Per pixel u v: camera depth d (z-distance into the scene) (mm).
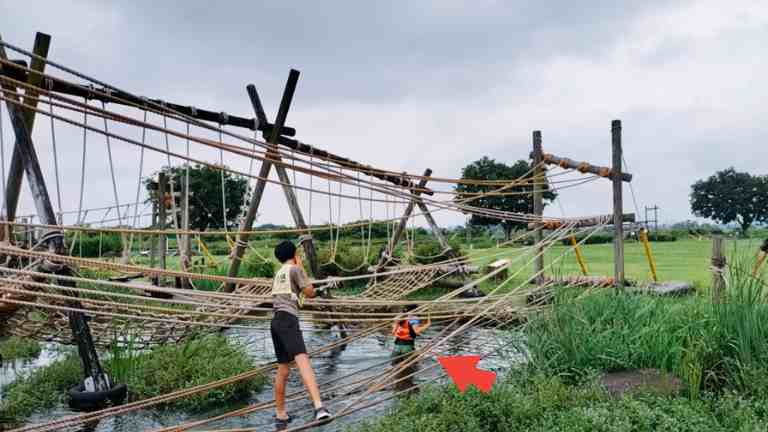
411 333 10328
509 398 6312
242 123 10266
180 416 7500
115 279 12805
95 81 6637
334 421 7000
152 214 16969
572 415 5750
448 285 18141
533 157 14617
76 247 20484
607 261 26438
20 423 7188
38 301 7621
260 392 8641
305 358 6156
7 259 7238
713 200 97500
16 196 7707
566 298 9250
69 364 9180
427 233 24469
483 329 10336
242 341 11695
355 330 11672
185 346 9273
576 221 13195
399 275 14852
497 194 12625
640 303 9391
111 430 6949
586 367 7500
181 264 14281
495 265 17359
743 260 8078
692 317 8211
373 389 7145
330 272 19797
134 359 8906
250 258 19594
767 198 93625
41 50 7207
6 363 11000
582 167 13570
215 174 38125
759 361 6805
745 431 5078
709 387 6836
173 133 7176
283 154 8680
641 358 7824
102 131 6527
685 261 26219
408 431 5730
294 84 10625
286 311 6270
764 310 7418
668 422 5352
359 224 10008
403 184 12680
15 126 7203
